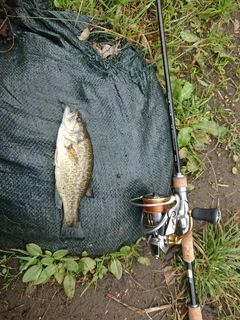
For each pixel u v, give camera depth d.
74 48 0.41
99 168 0.41
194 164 0.50
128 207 0.43
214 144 0.52
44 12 0.42
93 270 0.46
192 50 0.52
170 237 0.41
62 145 0.36
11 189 0.38
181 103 0.50
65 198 0.38
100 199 0.41
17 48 0.40
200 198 0.51
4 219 0.40
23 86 0.38
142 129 0.43
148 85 0.45
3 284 0.44
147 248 0.49
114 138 0.42
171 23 0.51
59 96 0.40
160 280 0.49
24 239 0.42
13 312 0.44
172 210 0.39
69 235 0.39
